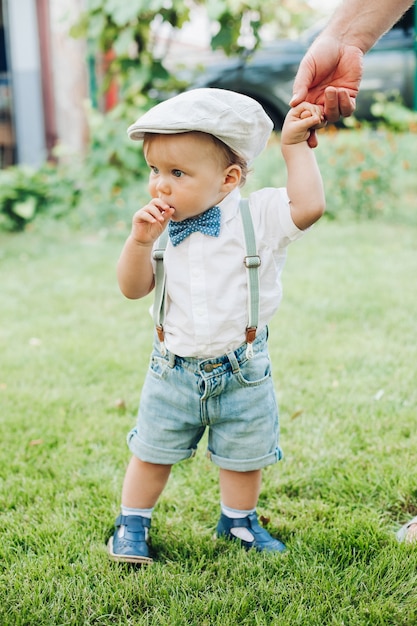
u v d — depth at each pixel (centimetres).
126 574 186
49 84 808
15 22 793
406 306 403
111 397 296
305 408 279
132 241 168
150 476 192
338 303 411
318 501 215
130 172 680
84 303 436
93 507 216
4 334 379
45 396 297
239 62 768
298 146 165
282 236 169
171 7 624
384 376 307
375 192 667
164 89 684
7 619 166
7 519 210
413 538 192
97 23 643
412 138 675
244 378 176
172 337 176
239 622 166
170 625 163
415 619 163
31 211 649
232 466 186
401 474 226
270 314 175
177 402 180
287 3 780
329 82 176
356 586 175
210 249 169
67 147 704
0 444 257
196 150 158
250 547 194
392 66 742
